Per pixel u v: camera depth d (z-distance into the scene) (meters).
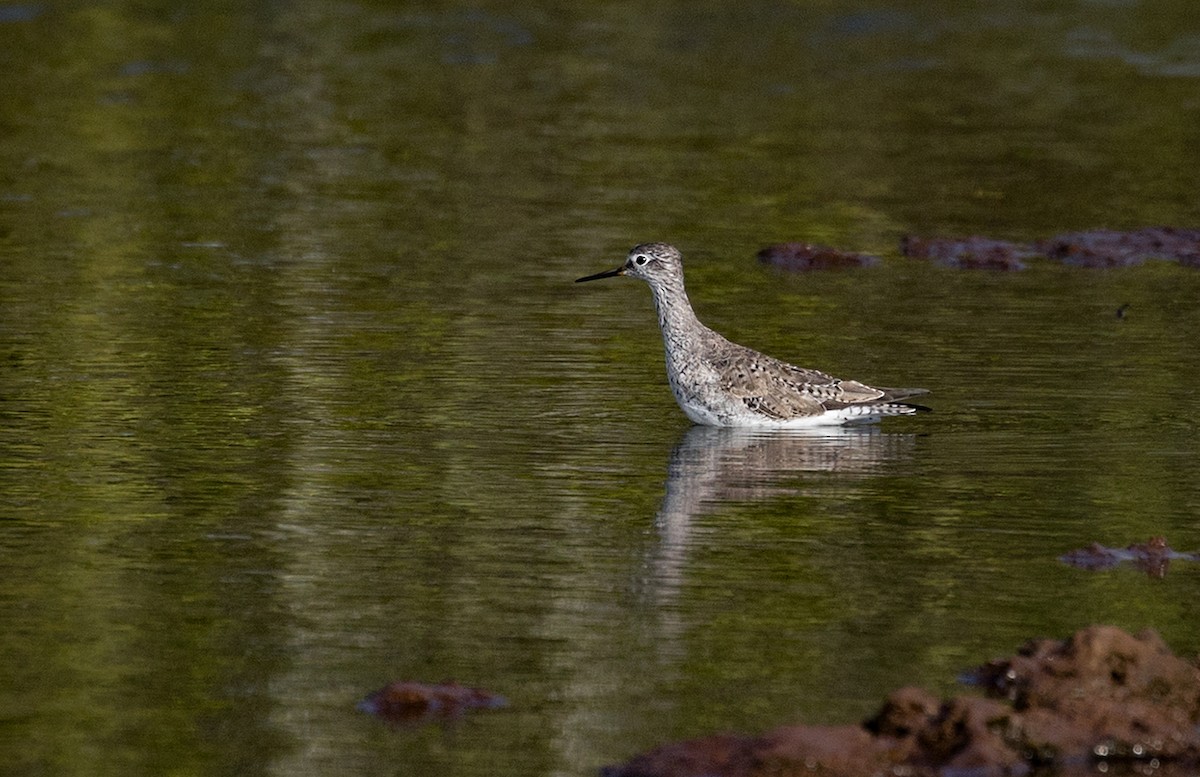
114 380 17.39
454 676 10.85
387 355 18.53
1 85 32.41
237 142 29.41
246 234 23.92
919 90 34.03
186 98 32.16
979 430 16.33
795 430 16.59
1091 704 9.91
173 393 17.03
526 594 12.20
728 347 16.95
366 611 11.87
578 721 10.24
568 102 32.72
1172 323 20.16
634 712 10.35
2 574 12.40
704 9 41.03
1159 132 31.02
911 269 22.98
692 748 9.65
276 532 13.39
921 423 16.61
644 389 17.78
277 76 34.06
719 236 24.48
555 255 23.20
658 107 32.50
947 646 11.27
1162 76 35.31
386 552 13.00
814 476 15.09
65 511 13.76
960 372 18.19
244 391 17.14
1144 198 26.81
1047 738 9.65
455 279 21.86
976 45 37.94
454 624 11.66
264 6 40.03
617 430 16.44
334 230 24.27
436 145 29.59
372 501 14.16
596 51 36.84
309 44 36.81
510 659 11.11
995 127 31.38
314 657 11.12
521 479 14.84
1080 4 42.22
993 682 10.55
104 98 31.91
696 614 11.86
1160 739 9.70
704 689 10.64
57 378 17.41
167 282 21.34
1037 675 10.21
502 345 19.09
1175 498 14.34
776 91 33.84
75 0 39.69
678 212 25.73
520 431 16.25
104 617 11.69
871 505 14.24
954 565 12.82
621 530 13.58
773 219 25.48
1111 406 17.00
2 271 21.64
